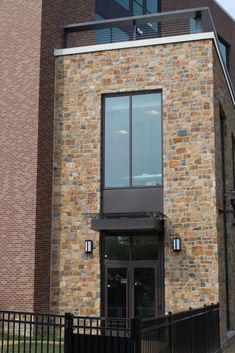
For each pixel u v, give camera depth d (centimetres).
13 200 1686
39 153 1691
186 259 1582
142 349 866
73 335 934
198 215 1595
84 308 1644
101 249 1669
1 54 1786
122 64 1736
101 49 1758
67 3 1894
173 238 1602
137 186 1678
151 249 1638
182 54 1684
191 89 1659
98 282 1647
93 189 1702
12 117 1734
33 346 1310
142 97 1722
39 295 1634
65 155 1741
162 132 1672
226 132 1973
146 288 1623
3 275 1658
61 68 1791
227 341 1695
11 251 1661
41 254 1661
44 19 1766
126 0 2477
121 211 1678
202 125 1634
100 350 909
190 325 1187
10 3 1808
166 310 1575
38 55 1736
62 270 1681
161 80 1691
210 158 1612
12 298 1634
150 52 1716
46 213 1700
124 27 2166
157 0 2717
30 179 1677
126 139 1717
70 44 1855
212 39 1664
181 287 1573
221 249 1659
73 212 1705
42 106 1722
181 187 1623
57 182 1734
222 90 1870
